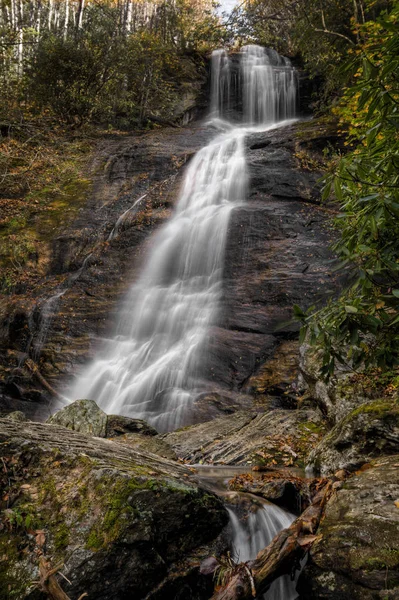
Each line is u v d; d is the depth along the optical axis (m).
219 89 19.11
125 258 9.63
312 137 11.41
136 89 17.03
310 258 8.26
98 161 13.01
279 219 9.18
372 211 2.55
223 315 7.80
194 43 20.16
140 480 2.77
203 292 8.41
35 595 2.30
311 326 2.88
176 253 9.32
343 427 3.95
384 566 2.36
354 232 2.89
